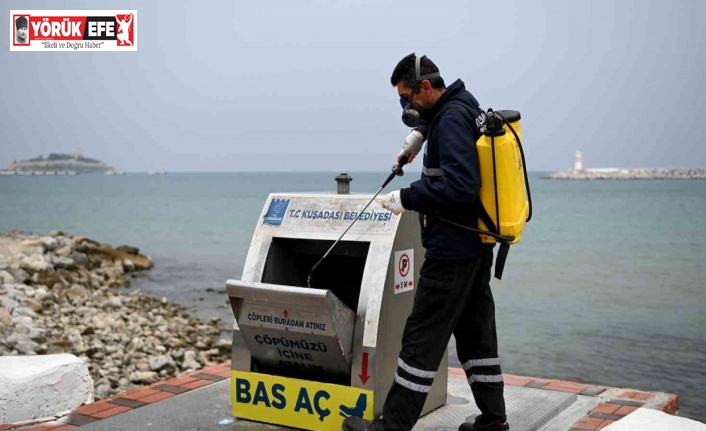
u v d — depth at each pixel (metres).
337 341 3.71
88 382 4.71
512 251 27.52
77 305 13.31
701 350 10.79
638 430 3.65
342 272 4.45
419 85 3.50
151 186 149.12
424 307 3.48
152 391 4.80
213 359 9.81
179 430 4.07
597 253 26.58
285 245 4.23
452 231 3.41
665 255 25.80
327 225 4.00
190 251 27.64
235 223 44.00
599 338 11.67
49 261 17.55
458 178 3.24
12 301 11.12
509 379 5.02
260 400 4.09
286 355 3.98
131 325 11.48
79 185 155.25
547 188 122.12
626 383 9.05
